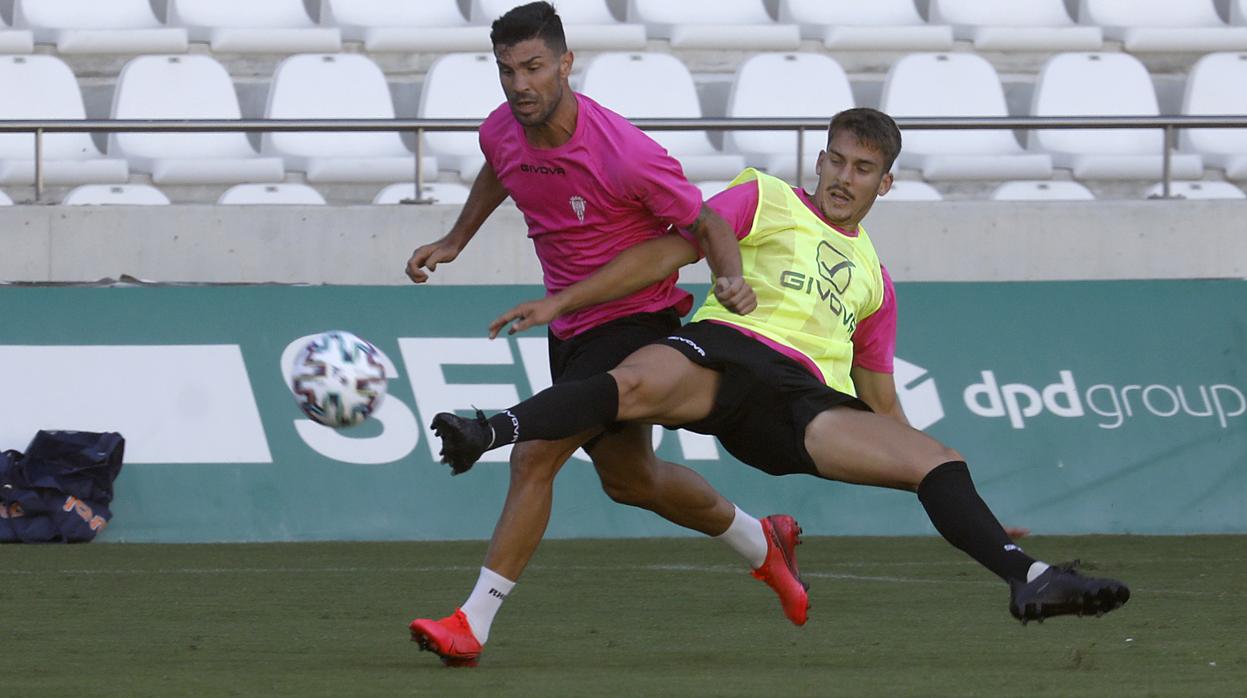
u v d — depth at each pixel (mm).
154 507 29500
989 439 31016
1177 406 31562
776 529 17812
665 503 17062
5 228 33281
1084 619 19562
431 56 46406
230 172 41281
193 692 13438
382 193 39562
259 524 29531
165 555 27312
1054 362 31516
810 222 16266
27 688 13703
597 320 16516
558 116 15500
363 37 46625
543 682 14078
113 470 29406
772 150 44000
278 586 23297
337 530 29594
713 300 16391
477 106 43875
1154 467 31250
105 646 17156
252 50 45719
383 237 33938
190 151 42750
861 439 15188
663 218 15758
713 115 46250
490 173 17078
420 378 30234
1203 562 26625
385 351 30250
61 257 33500
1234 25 50938
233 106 43188
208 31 45719
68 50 45000
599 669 15102
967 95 45156
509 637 17969
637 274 15609
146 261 33656
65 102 42781
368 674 14680
